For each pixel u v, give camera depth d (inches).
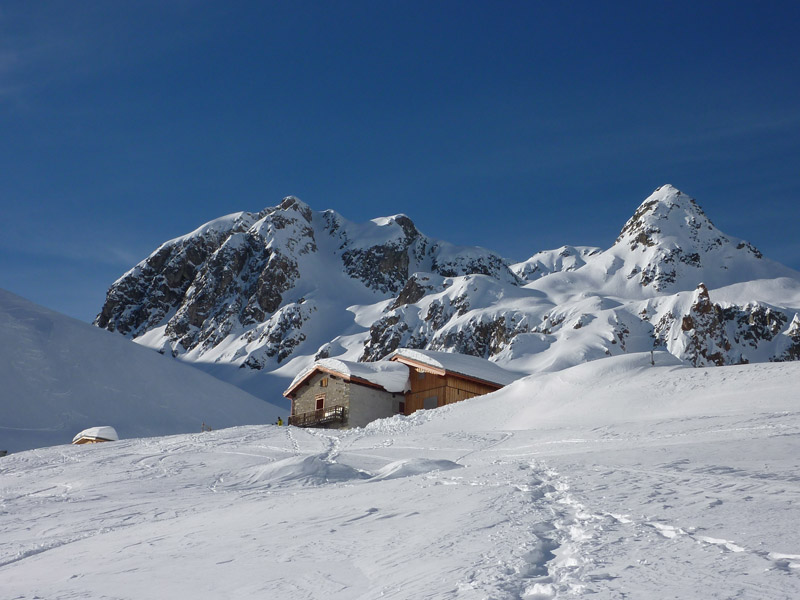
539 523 369.7
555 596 231.1
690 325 6378.0
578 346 5816.9
